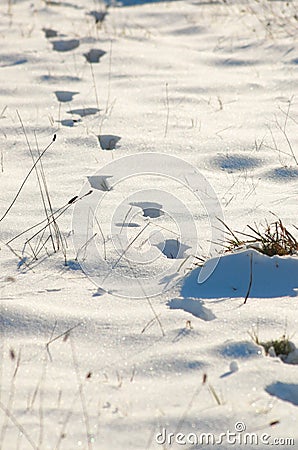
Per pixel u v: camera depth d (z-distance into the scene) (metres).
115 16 28.67
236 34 26.16
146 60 23.64
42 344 9.99
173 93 21.02
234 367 9.34
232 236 13.01
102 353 9.78
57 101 20.31
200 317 10.88
